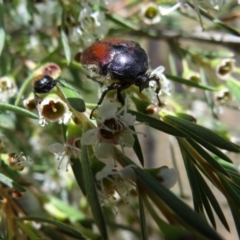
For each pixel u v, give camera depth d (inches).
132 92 10.1
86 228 11.3
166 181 8.3
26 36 14.3
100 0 11.3
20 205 10.3
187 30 13.5
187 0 10.4
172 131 8.5
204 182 8.7
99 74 10.1
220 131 12.2
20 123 14.0
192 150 8.8
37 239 8.9
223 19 12.7
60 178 14.5
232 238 21.3
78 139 8.8
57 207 11.2
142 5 13.2
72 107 8.5
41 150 14.2
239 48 12.8
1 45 10.1
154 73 10.1
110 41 10.2
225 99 11.9
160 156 20.0
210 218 8.6
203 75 12.2
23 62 12.8
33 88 9.5
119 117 8.6
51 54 11.6
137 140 8.8
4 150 10.2
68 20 11.2
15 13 14.2
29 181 12.1
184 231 7.6
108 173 8.2
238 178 8.7
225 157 8.5
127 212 13.9
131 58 10.0
